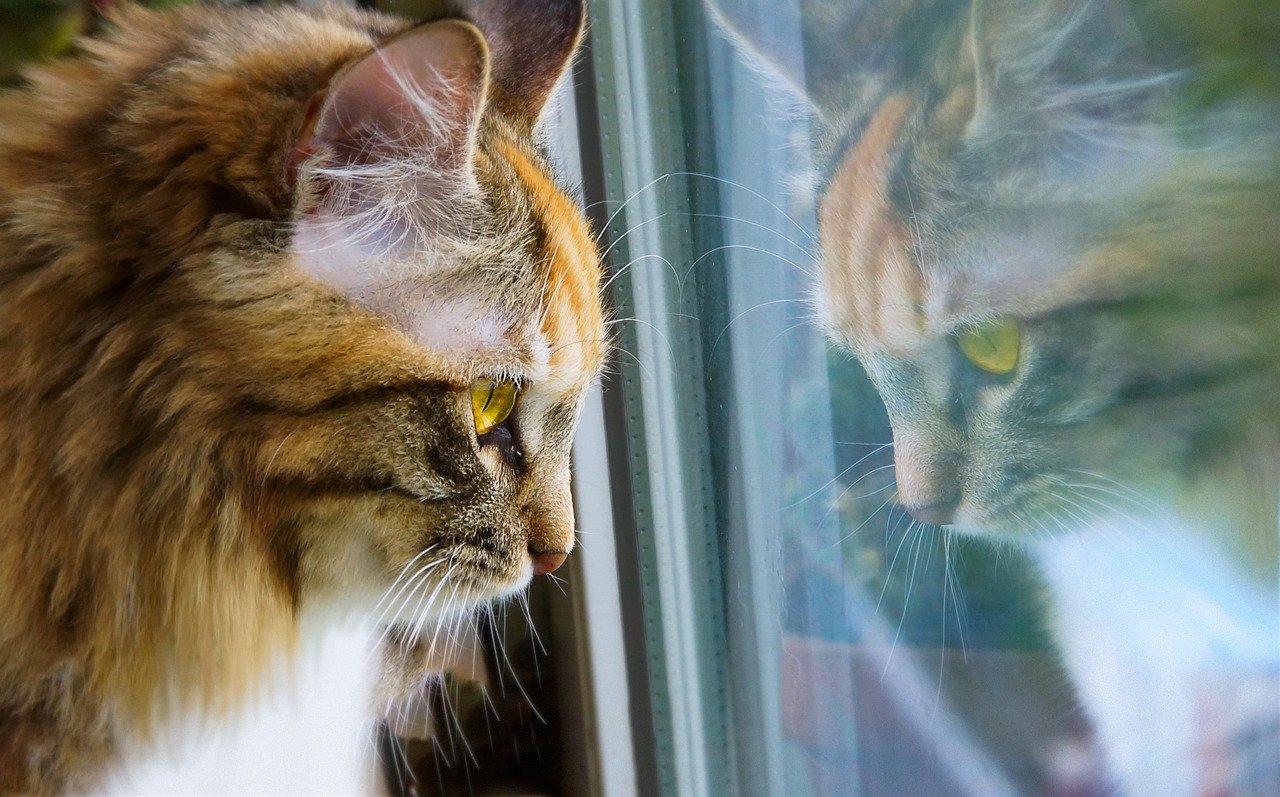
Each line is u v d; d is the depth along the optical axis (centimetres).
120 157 62
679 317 72
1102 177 66
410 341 63
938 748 72
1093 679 70
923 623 72
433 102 62
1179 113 65
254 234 62
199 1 67
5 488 62
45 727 63
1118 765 69
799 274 73
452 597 65
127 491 63
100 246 62
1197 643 68
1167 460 68
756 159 72
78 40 65
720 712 74
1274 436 66
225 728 65
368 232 62
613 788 73
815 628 73
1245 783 67
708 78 72
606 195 71
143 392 62
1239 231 65
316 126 61
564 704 74
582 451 72
